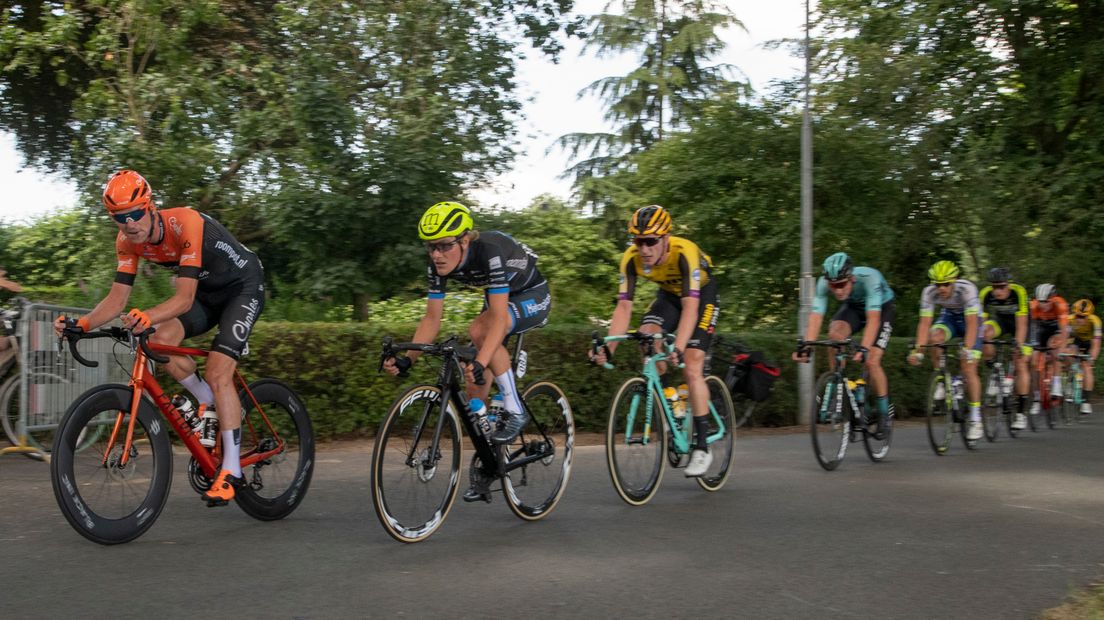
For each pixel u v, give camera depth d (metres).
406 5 11.59
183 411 4.48
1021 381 9.84
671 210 14.64
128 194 4.16
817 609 3.42
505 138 12.26
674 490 6.00
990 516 5.23
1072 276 16.55
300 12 11.40
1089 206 17.78
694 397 5.72
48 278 14.66
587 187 17.89
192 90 11.54
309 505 5.17
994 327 9.23
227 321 4.55
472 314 11.82
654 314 5.96
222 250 4.56
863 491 6.01
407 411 4.29
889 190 14.36
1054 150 18.92
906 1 17.17
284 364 7.75
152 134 11.66
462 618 3.24
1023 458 7.96
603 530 4.71
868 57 15.30
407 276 10.80
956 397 8.32
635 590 3.62
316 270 10.52
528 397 4.96
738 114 14.08
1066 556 4.29
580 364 8.92
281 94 11.50
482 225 11.37
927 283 16.03
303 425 4.95
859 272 7.46
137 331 4.12
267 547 4.17
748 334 10.38
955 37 17.55
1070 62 18.00
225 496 4.37
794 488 6.09
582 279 15.41
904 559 4.19
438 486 4.47
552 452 5.09
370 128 11.07
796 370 10.62
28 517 4.68
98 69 12.48
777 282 13.73
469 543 4.36
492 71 12.18
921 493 5.98
